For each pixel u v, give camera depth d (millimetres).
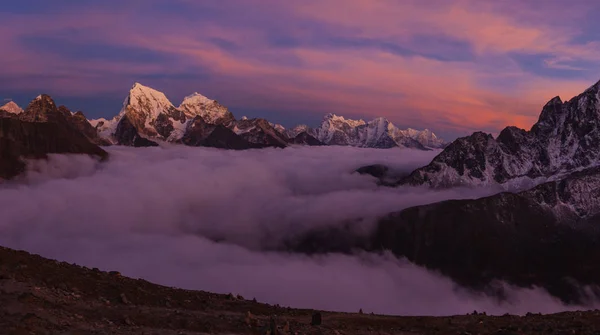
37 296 31625
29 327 27109
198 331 31656
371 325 38250
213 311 37062
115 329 29625
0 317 28078
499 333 36312
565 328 37094
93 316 31469
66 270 38000
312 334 33625
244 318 34719
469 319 40844
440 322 39875
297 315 39719
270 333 32250
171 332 30609
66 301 32750
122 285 38125
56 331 27750
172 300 37750
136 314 32594
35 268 36438
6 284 32625
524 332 36219
